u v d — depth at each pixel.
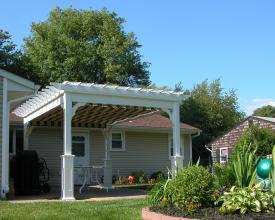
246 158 8.41
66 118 12.66
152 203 8.77
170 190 8.07
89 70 37.94
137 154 23.00
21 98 13.70
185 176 7.76
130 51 39.38
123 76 37.75
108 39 38.81
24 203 11.17
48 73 37.88
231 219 6.71
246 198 7.18
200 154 41.34
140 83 40.06
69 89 12.77
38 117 16.31
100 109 15.34
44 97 14.18
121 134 22.66
